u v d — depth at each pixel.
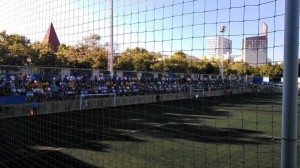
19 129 10.86
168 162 8.07
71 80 21.06
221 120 14.73
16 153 8.41
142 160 8.16
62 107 18.17
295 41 1.86
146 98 16.75
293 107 1.88
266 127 13.02
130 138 10.99
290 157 1.90
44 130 10.30
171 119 14.35
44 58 19.78
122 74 23.08
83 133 10.52
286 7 1.89
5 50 22.89
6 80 18.73
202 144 10.31
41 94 18.56
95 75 22.31
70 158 8.14
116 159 8.15
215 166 7.86
